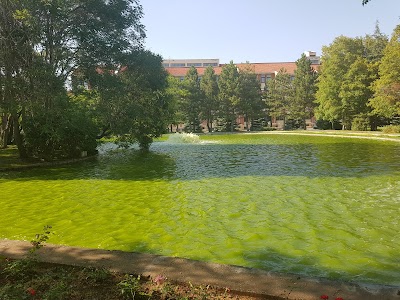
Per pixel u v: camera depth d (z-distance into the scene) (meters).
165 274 4.11
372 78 42.72
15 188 13.52
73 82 23.56
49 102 20.47
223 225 8.36
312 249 6.71
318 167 17.50
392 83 33.28
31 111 20.70
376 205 9.87
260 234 7.61
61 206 10.53
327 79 47.25
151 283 3.94
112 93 23.84
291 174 15.56
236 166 18.69
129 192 12.50
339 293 3.56
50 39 20.92
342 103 45.94
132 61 26.23
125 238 7.55
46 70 19.39
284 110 62.88
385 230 7.73
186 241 7.30
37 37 19.36
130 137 28.19
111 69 24.89
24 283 4.07
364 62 43.09
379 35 49.28
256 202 10.56
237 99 61.06
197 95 62.97
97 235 7.78
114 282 4.01
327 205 10.00
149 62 27.50
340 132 43.84
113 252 4.85
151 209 10.02
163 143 37.09
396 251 6.54
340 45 45.34
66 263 4.49
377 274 5.60
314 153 24.05
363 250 6.62
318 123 57.09
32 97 19.44
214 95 64.31
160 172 17.28
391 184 12.77
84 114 22.33
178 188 13.04
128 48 25.69
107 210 9.99
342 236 7.40
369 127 44.84
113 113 25.47
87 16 22.92
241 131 62.66
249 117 64.50
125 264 4.42
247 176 15.30
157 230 8.08
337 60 45.22
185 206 10.30
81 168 19.25
